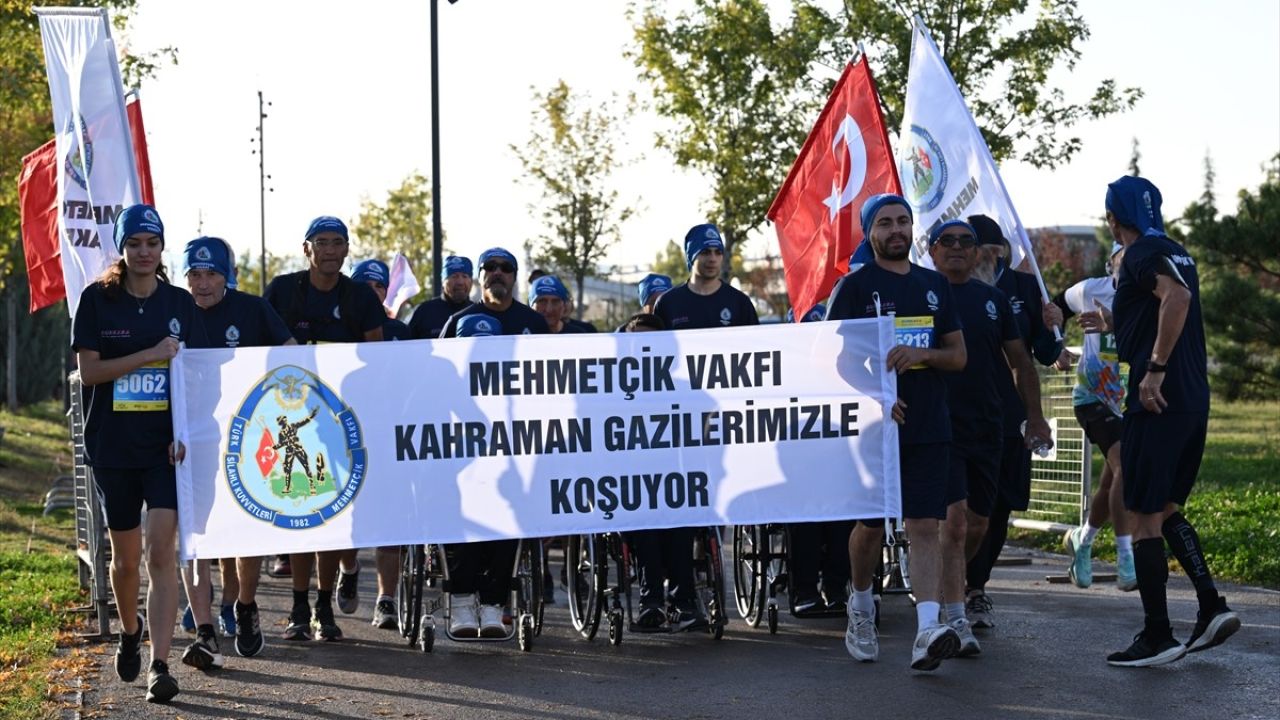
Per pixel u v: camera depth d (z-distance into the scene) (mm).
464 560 7758
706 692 6680
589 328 11547
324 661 7645
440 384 7340
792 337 7410
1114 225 7148
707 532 8086
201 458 7004
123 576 6766
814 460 7398
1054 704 6191
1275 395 20172
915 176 9141
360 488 7258
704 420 7473
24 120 20688
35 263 10148
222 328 7707
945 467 7000
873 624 7352
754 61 22328
